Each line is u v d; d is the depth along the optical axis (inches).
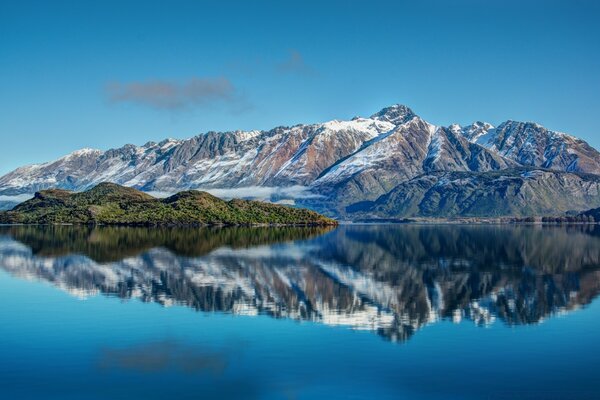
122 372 3100.4
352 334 3767.2
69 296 4982.8
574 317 4271.7
